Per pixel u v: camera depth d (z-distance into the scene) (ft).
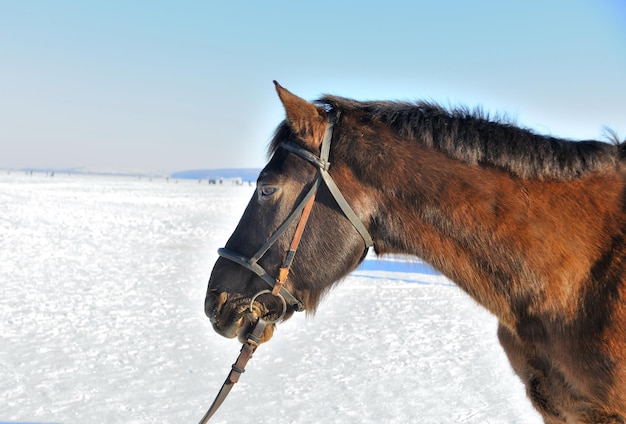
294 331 26.32
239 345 24.06
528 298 8.27
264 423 16.40
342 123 8.66
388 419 16.69
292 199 8.41
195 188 278.67
